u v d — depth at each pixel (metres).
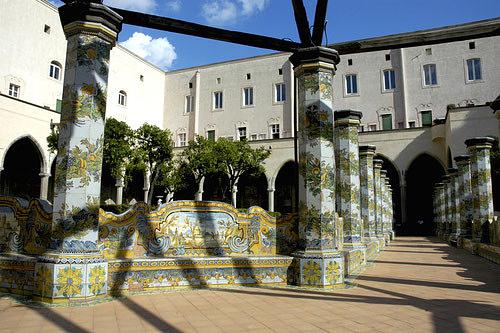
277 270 8.70
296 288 8.34
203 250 8.94
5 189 31.81
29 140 29.77
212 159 28.91
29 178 32.78
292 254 8.92
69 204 7.00
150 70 45.94
